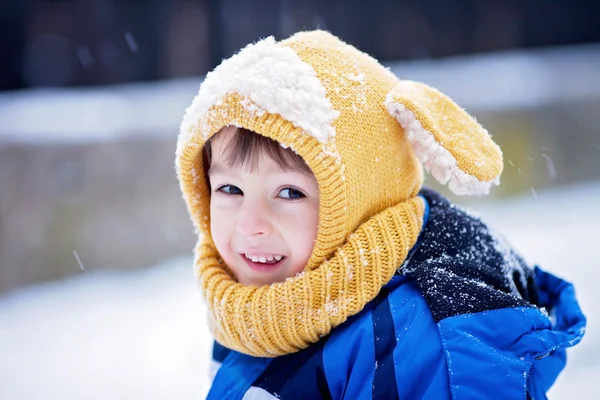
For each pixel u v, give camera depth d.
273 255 1.33
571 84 6.66
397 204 1.39
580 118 5.36
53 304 3.33
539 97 5.91
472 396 1.15
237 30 9.17
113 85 8.96
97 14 8.84
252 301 1.30
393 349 1.21
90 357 2.65
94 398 2.33
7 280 3.77
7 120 5.85
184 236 4.15
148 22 8.89
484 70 8.15
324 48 1.40
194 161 1.43
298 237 1.31
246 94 1.28
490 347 1.19
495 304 1.23
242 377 1.39
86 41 8.90
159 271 3.74
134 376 2.47
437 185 4.34
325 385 1.25
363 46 9.99
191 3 8.91
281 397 1.28
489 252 1.39
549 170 4.92
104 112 6.25
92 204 4.11
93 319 3.05
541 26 10.20
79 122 5.61
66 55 8.91
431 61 9.98
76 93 8.14
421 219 1.38
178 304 3.16
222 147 1.34
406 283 1.31
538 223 3.77
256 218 1.31
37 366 2.59
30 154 4.08
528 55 9.75
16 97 7.91
